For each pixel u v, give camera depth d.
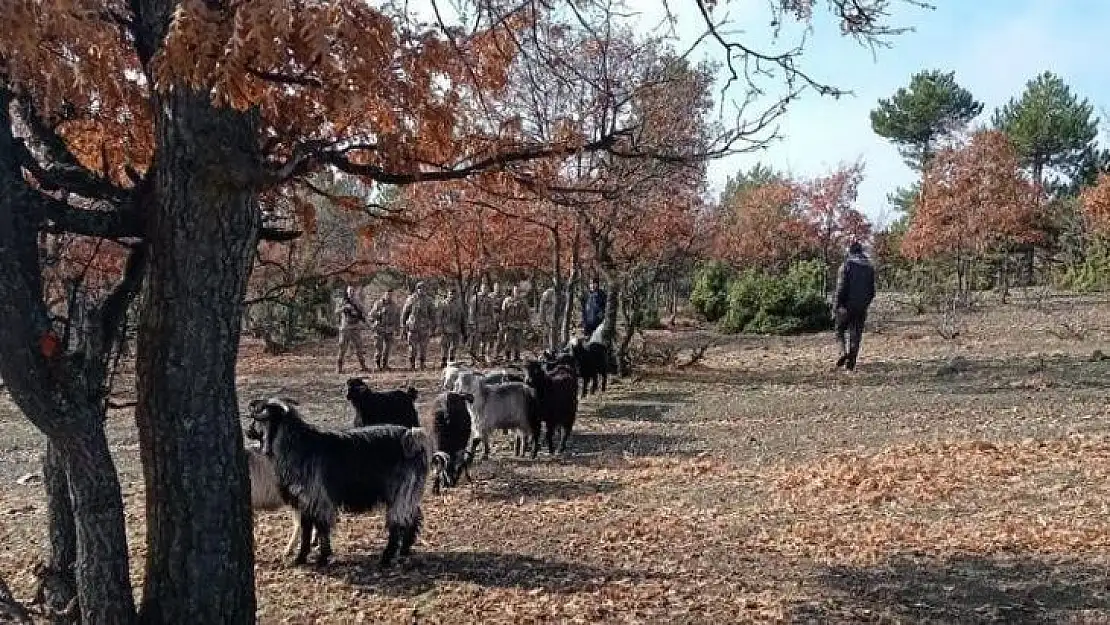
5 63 4.12
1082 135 47.75
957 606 6.55
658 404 17.30
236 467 4.71
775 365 22.55
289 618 6.77
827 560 7.75
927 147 52.69
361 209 5.71
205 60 3.60
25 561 8.13
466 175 5.38
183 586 4.56
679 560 7.93
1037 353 21.11
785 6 6.69
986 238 31.92
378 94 4.45
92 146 5.57
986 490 9.70
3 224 4.20
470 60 5.58
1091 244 40.16
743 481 10.88
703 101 12.62
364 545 8.58
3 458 13.38
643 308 30.38
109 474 4.55
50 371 4.29
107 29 3.86
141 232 4.68
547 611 6.69
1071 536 7.93
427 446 8.12
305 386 20.52
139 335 4.56
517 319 25.36
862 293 20.33
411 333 23.62
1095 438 11.62
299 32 3.82
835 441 12.94
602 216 18.75
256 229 4.71
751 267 41.75
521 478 11.50
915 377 18.72
